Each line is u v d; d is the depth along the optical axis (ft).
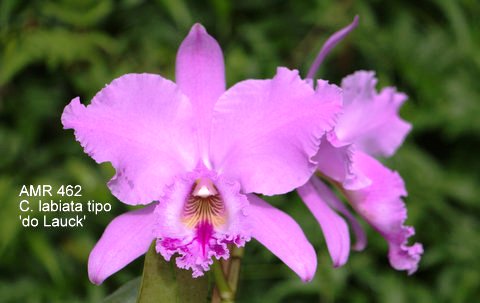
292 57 3.54
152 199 1.97
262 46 3.50
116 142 1.94
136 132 1.95
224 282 1.96
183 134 1.98
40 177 3.38
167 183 1.98
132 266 3.39
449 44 3.70
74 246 3.31
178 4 3.22
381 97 2.25
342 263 1.98
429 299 3.45
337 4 3.53
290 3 3.76
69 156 3.48
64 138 3.51
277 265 3.37
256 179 1.98
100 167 3.34
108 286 3.38
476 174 3.68
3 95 3.51
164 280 1.95
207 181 1.99
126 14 3.58
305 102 1.93
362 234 2.18
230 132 1.98
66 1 3.36
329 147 2.01
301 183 1.96
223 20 3.42
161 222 1.92
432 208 3.56
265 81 1.95
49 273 3.42
